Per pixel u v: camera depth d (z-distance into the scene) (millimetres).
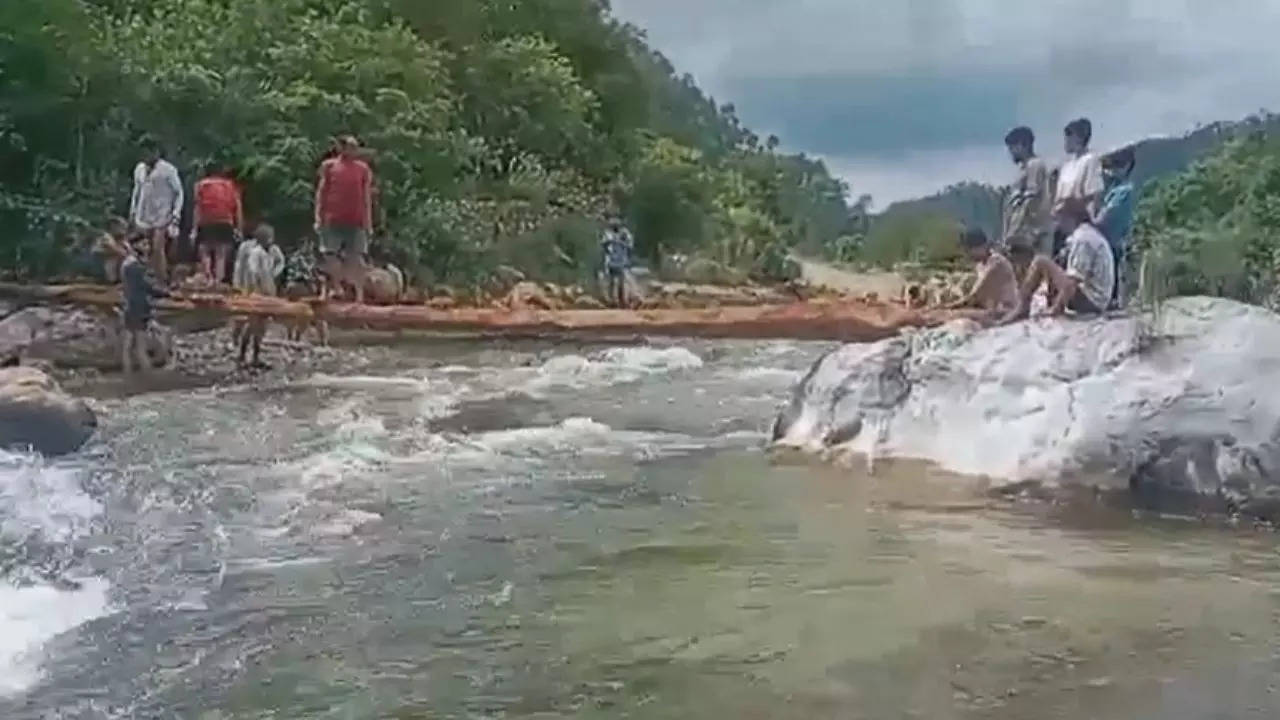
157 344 15789
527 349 18625
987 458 8828
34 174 20891
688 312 14859
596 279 30062
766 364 17953
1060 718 4660
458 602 6148
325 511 8094
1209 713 4699
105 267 18906
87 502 8164
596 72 43281
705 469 9578
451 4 35312
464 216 27172
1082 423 8430
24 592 6227
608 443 10875
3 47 20469
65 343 15430
